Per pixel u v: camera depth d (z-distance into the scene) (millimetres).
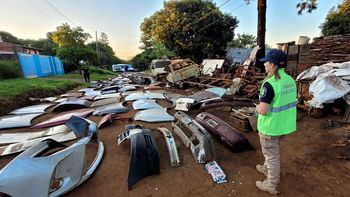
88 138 2934
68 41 25453
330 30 17703
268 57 1962
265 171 2629
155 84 12516
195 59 22828
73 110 6719
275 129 2010
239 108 5102
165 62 16219
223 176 2604
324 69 5145
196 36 21094
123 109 6207
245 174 2719
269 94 1929
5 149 3680
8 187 1960
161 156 3303
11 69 13344
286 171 2750
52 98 8805
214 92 6902
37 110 6672
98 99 8367
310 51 8031
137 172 2662
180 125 4027
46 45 35031
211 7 20609
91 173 2818
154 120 5066
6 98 6863
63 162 2426
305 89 5227
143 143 2906
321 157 3062
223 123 3762
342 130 3908
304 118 4773
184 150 3453
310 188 2377
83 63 21453
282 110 1982
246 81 7895
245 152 3344
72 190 2508
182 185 2535
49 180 2150
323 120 4543
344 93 4250
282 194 2285
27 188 2039
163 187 2514
